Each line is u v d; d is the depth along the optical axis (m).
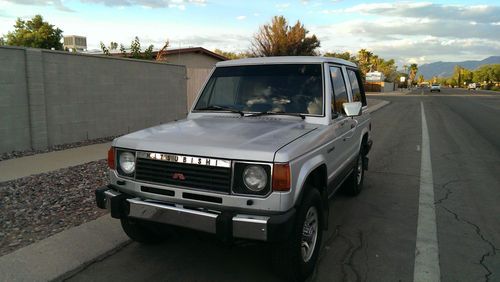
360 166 6.47
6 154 8.33
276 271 3.51
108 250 4.22
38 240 4.37
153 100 12.73
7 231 4.58
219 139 3.42
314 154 3.66
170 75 13.48
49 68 9.16
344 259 4.11
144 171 3.49
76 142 10.05
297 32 36.41
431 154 10.08
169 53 20.23
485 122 18.42
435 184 7.07
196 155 3.24
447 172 8.02
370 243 4.51
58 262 3.92
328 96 4.39
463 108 28.17
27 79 8.62
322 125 4.18
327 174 4.08
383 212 5.56
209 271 3.84
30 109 8.73
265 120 4.29
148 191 3.49
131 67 11.70
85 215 5.11
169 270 3.86
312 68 4.62
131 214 3.50
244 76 4.86
